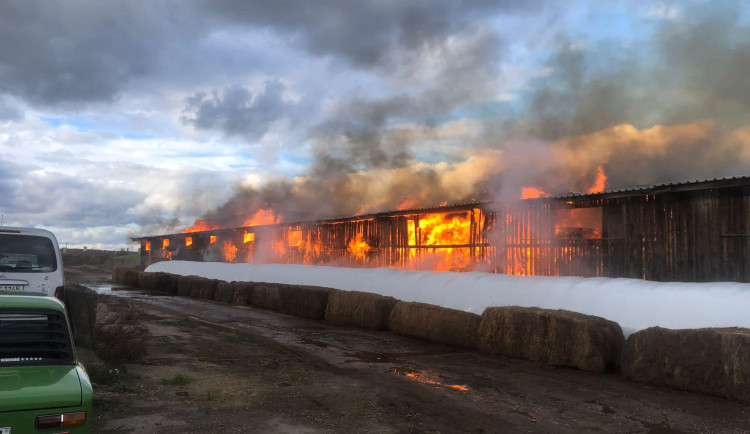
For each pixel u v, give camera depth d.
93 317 8.66
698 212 12.20
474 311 12.20
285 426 5.51
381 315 13.21
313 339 11.61
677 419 5.99
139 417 5.59
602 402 6.70
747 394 6.57
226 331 12.34
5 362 4.06
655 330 7.78
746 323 7.89
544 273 15.50
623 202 13.77
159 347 9.88
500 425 5.74
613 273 13.80
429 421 5.84
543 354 9.17
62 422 3.61
